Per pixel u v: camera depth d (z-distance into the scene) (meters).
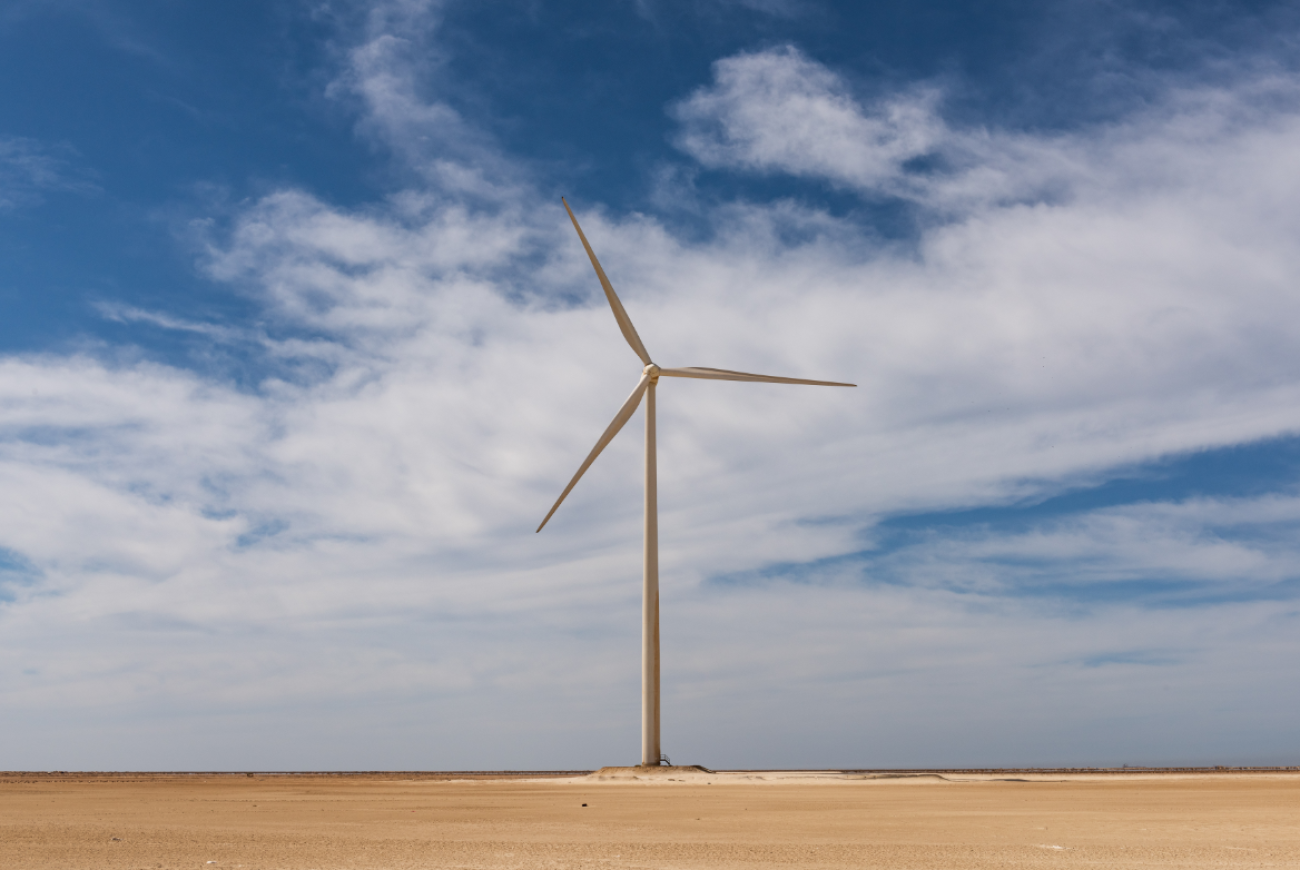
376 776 119.44
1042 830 25.97
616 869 16.86
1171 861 18.31
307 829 26.70
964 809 35.78
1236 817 30.91
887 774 69.00
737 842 22.41
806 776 66.44
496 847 21.17
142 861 18.20
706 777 64.44
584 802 42.41
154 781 85.25
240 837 23.91
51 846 21.20
